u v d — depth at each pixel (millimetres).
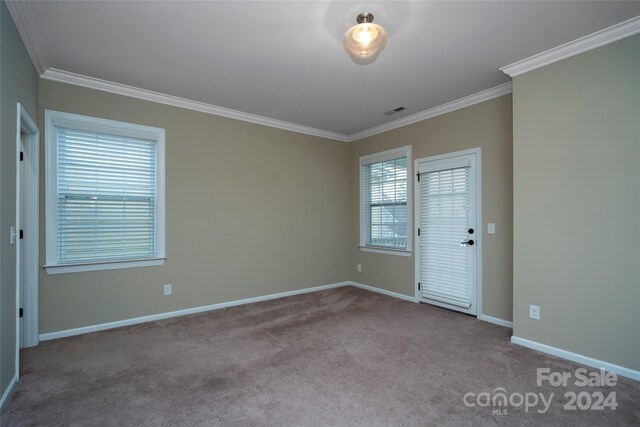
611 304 2297
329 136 5020
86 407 1905
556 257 2566
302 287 4703
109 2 1961
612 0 1948
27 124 2477
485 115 3449
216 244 3908
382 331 3148
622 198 2252
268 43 2453
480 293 3500
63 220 3045
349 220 5305
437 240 3941
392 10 2059
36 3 1963
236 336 3025
